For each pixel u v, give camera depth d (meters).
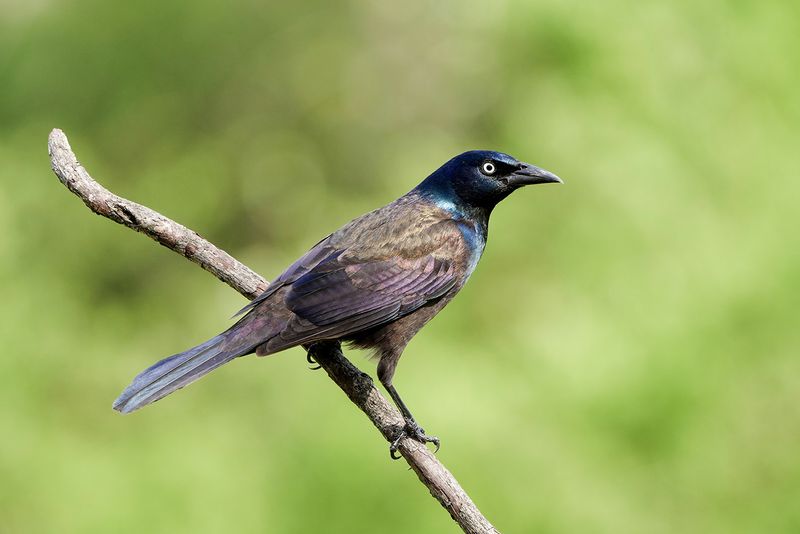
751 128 13.72
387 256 8.63
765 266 12.65
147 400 7.57
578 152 13.52
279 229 21.89
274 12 24.19
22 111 22.95
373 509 11.41
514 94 14.98
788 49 14.01
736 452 12.51
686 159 13.70
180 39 23.50
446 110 22.64
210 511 12.38
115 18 23.27
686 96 13.93
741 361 12.57
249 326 7.99
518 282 13.55
